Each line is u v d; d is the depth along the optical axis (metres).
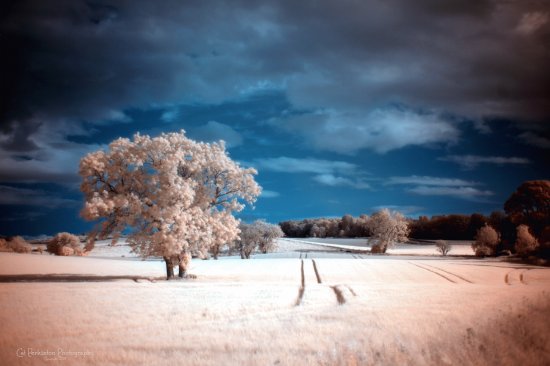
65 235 94.81
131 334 19.62
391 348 15.94
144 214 43.53
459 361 14.82
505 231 115.62
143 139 45.44
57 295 31.16
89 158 43.47
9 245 99.12
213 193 49.12
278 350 16.62
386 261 78.00
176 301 28.64
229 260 81.56
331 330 19.28
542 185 110.00
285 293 32.78
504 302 24.91
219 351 16.78
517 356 15.01
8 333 19.98
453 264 72.44
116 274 53.75
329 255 103.69
